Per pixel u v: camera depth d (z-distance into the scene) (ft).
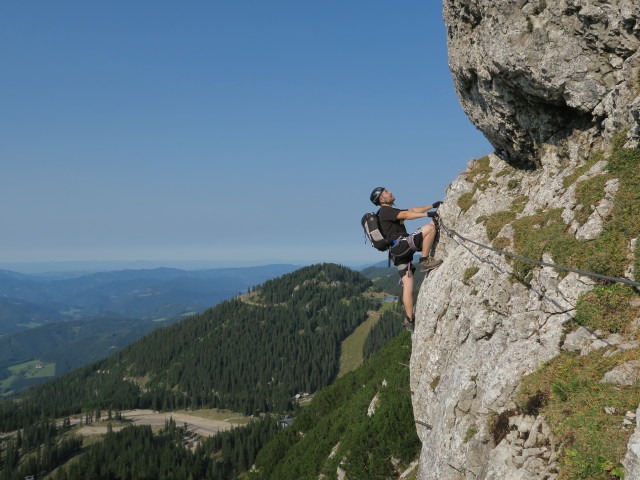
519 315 31.68
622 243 27.84
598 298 26.71
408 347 182.70
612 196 31.09
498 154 57.21
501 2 39.65
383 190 33.35
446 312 44.93
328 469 137.08
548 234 33.73
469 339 37.78
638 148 32.01
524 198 45.47
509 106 45.55
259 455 280.10
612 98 34.94
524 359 28.66
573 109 40.37
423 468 38.42
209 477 534.78
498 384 28.86
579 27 35.47
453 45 50.29
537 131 45.11
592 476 17.90
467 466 29.68
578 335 26.37
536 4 37.47
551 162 44.37
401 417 111.96
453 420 33.78
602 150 36.86
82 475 533.96
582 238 30.76
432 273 51.85
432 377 45.09
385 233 32.55
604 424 19.06
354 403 180.55
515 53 39.55
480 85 47.70
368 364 264.93
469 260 43.52
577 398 21.67
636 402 19.17
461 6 45.24
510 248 37.65
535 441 22.58
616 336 24.44
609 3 32.71
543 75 38.63
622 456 17.26
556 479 20.18
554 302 29.60
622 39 33.22
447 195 59.21
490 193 52.08
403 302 33.37
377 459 102.73
